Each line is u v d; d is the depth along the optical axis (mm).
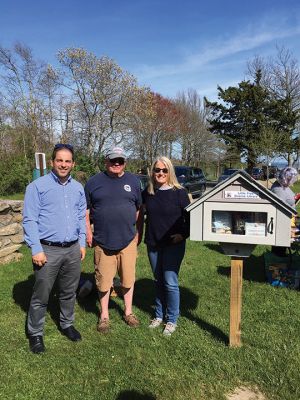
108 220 3736
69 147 3377
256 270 5938
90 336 3752
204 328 3879
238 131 39281
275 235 3137
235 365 3199
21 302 4586
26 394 2881
